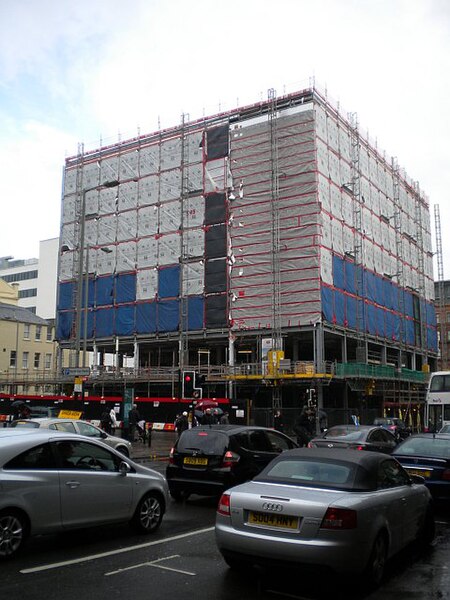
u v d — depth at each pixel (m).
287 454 7.45
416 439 11.63
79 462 7.88
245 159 45.75
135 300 48.75
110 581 6.30
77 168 54.47
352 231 47.75
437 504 10.39
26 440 7.41
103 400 36.91
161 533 8.64
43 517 7.23
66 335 52.31
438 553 7.82
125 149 51.94
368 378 43.22
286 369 40.22
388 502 6.71
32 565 6.84
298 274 42.06
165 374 43.75
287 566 5.98
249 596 5.94
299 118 44.00
